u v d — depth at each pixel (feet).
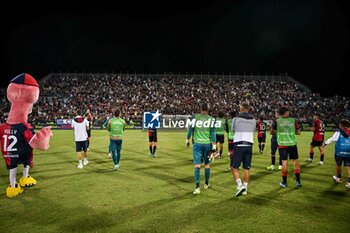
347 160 25.04
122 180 26.63
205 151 23.21
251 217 17.69
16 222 16.80
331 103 130.62
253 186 25.05
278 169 32.68
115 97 132.57
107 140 62.18
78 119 32.37
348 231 15.85
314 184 25.85
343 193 23.00
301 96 139.13
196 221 16.97
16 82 23.84
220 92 142.51
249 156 22.22
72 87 139.95
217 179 27.50
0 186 24.68
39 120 101.09
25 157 23.16
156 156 41.09
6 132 22.35
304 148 51.96
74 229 15.84
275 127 30.66
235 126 22.34
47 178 27.30
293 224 16.70
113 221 16.89
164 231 15.61
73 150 46.37
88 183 25.41
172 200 20.77
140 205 19.61
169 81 151.64
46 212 18.31
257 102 132.77
